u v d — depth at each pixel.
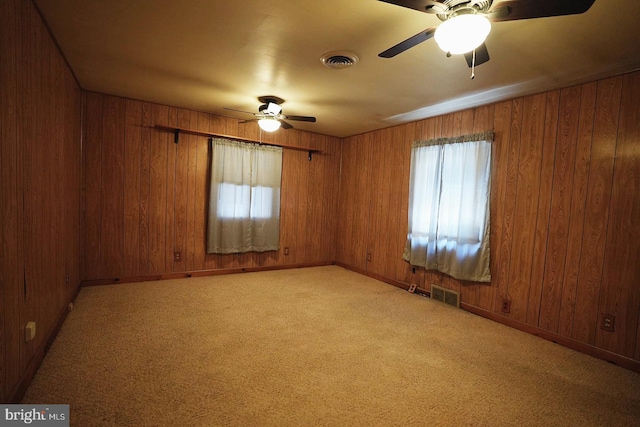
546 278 3.01
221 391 1.95
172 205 4.34
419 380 2.19
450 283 3.87
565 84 2.84
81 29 2.21
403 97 3.38
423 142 4.16
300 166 5.42
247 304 3.54
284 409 1.81
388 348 2.64
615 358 2.56
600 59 2.33
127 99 3.96
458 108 3.69
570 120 2.87
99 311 3.11
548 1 1.36
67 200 2.99
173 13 1.97
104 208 3.91
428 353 2.59
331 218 5.84
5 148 1.55
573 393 2.13
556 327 2.93
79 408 1.73
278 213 5.18
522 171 3.20
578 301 2.80
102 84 3.44
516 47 2.20
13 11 1.63
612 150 2.62
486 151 3.45
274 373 2.18
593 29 1.94
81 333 2.62
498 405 1.96
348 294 4.10
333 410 1.83
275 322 3.06
